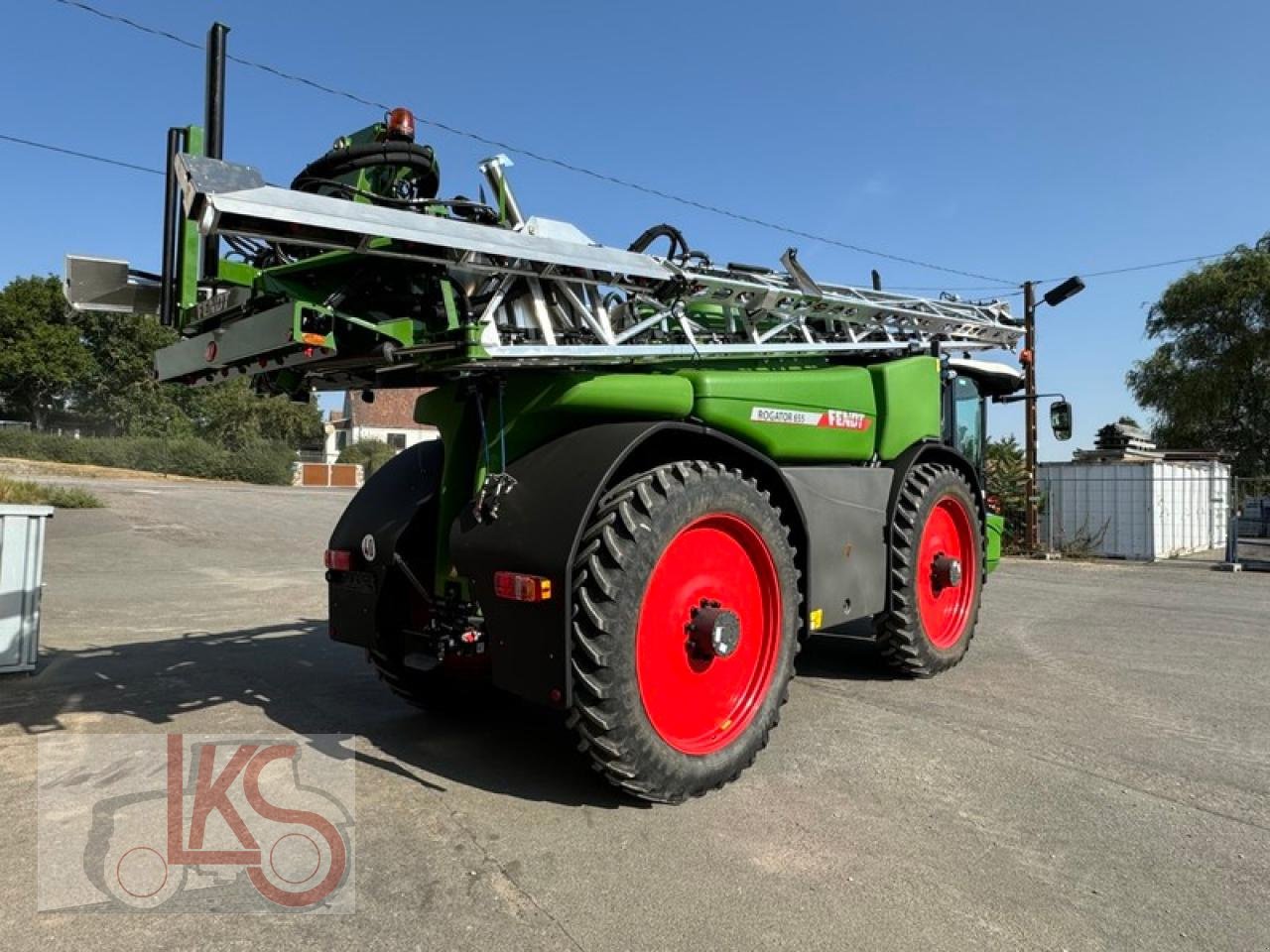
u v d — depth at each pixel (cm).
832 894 268
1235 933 250
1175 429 2816
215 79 333
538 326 373
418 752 398
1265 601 939
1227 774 380
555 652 317
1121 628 755
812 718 461
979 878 281
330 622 433
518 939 240
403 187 388
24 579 538
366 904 257
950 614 589
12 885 266
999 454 1655
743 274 474
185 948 232
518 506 344
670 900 262
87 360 4728
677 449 397
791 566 408
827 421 475
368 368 381
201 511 2041
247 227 277
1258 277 2591
